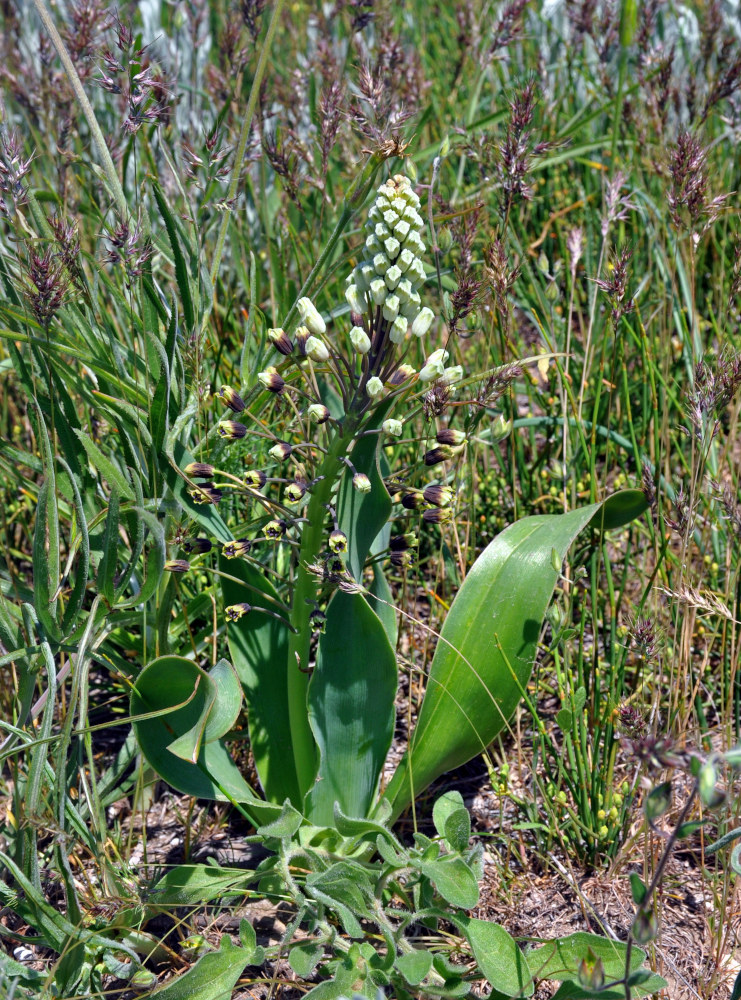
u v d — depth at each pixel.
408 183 0.92
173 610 1.16
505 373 1.00
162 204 1.04
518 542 1.05
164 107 1.08
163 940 1.00
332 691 1.00
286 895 0.99
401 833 1.10
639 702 1.12
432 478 1.25
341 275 1.36
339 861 0.97
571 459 1.21
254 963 0.95
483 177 1.39
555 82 1.87
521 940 1.00
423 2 2.38
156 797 1.13
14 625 1.02
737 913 1.02
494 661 1.02
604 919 1.03
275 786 1.05
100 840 1.02
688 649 1.06
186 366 1.06
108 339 1.10
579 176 1.78
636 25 1.44
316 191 1.43
